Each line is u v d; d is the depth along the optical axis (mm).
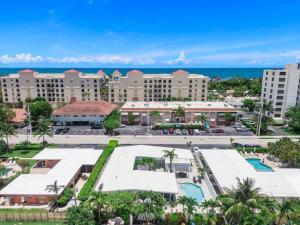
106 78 189625
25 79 160625
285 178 58312
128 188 52688
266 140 97688
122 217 47250
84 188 56312
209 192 59188
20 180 58062
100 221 46875
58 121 119062
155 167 70188
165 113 120312
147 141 95312
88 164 68500
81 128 113688
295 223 41625
